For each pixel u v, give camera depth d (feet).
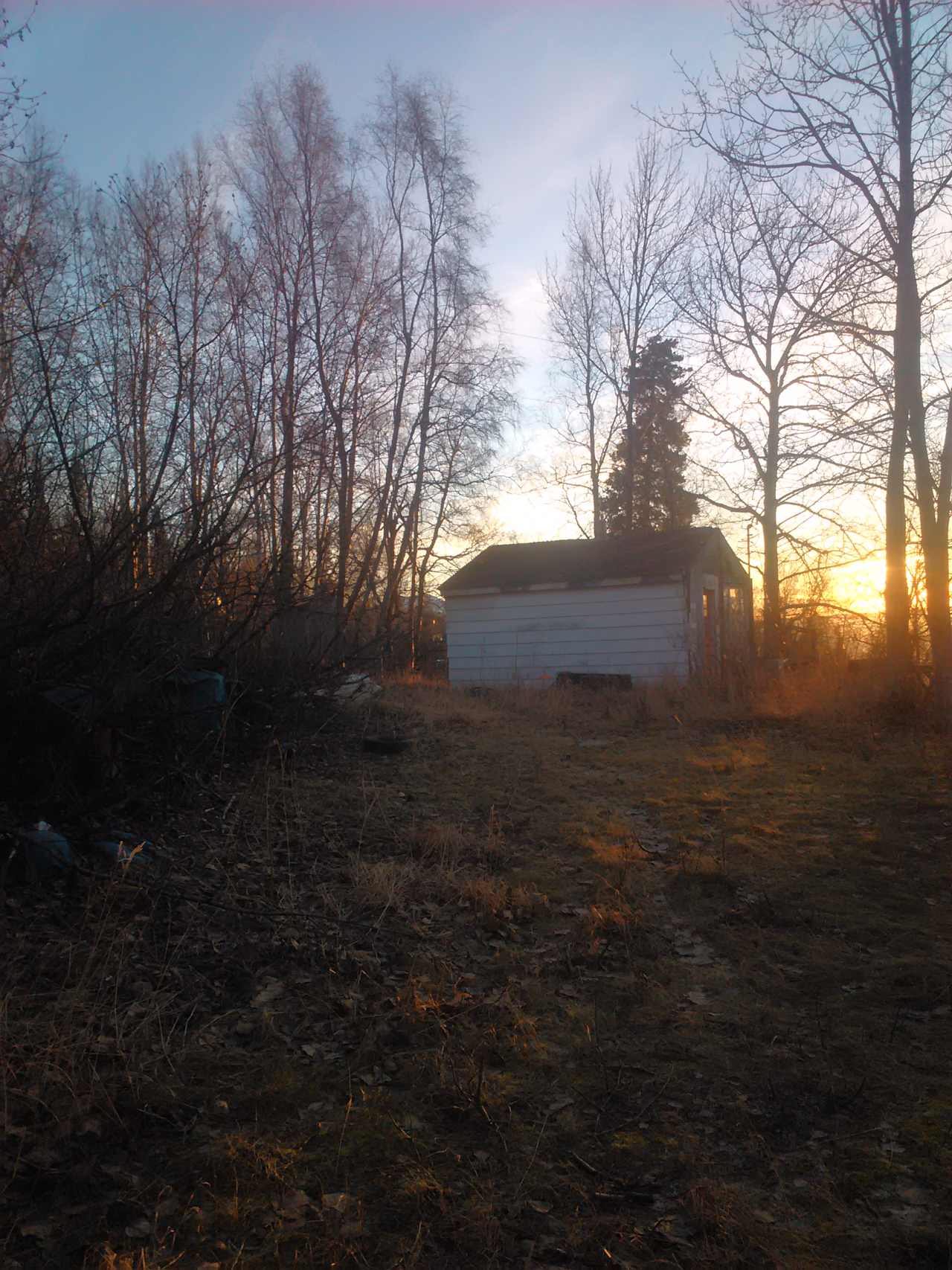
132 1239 9.73
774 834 24.30
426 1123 12.04
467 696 49.06
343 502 39.29
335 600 34.86
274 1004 15.03
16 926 16.07
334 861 21.59
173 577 19.48
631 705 45.16
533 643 64.75
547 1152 11.45
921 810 25.81
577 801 27.61
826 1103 12.53
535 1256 9.63
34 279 22.41
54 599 19.11
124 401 25.84
